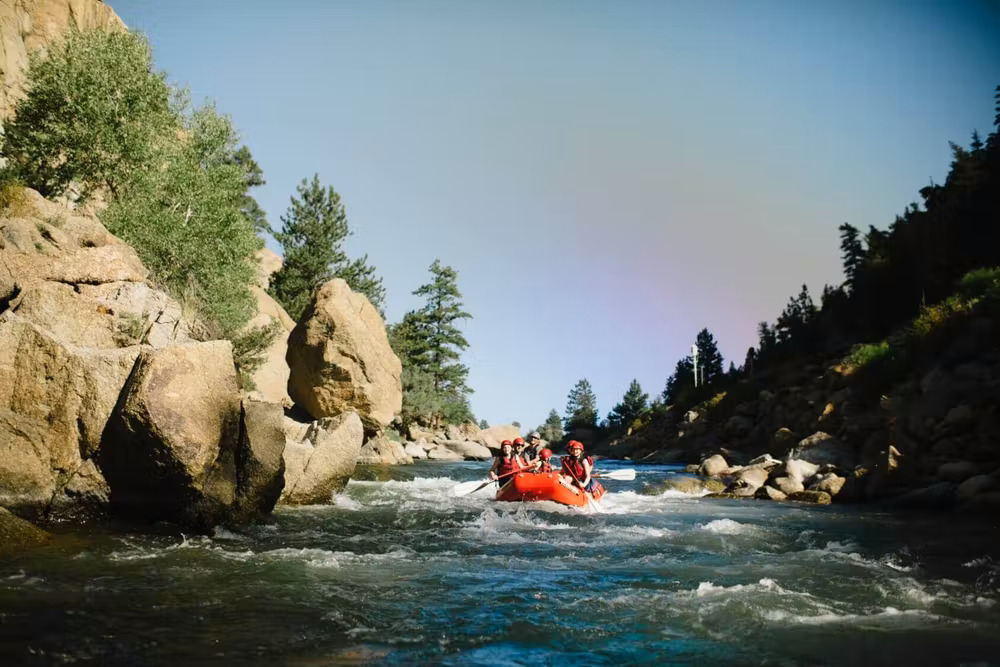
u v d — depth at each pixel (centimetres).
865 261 3922
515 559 921
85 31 2702
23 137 2477
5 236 1348
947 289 2797
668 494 1886
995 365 1805
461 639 587
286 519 1201
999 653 564
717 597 727
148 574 756
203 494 1027
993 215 2931
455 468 2933
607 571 852
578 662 540
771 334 4962
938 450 1705
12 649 518
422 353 6462
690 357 9350
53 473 1003
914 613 674
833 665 538
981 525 1280
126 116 2550
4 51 2744
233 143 3131
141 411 976
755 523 1295
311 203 5078
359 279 5256
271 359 3200
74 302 1279
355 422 1487
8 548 823
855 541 1093
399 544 1014
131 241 2269
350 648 556
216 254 2614
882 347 2398
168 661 511
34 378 1016
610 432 8444
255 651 539
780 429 2516
